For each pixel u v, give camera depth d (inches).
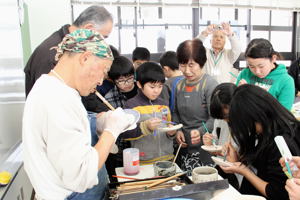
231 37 113.3
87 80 33.9
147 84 65.4
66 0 125.9
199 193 39.2
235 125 43.5
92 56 32.9
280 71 76.1
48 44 59.8
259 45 70.9
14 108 70.1
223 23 114.9
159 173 48.9
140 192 37.6
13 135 67.9
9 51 66.7
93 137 41.8
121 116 37.7
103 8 63.4
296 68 130.2
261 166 48.1
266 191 45.1
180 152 74.9
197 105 74.0
